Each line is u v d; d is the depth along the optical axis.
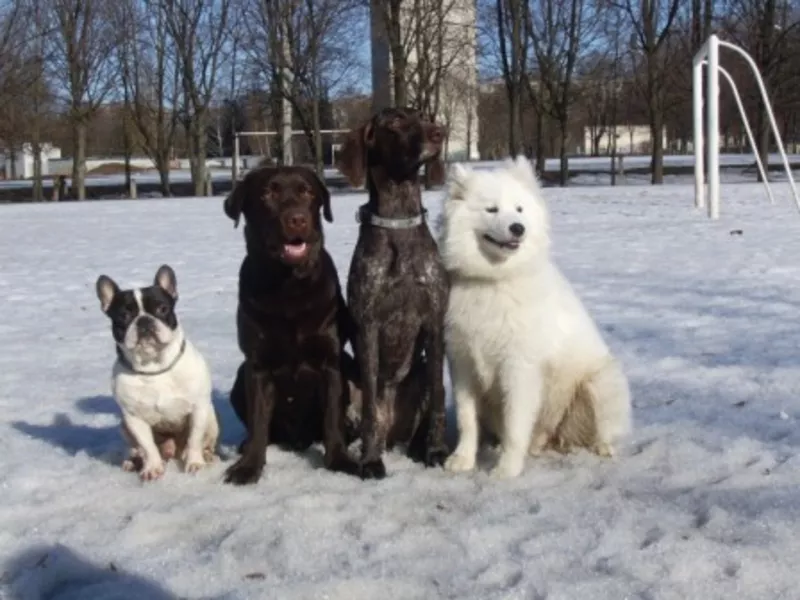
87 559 2.39
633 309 5.00
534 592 2.14
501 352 2.92
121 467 3.04
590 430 3.04
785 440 2.98
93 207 17.25
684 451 2.95
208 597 2.19
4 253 9.08
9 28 21.48
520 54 21.28
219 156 42.41
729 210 10.84
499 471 2.88
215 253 8.34
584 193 16.39
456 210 2.97
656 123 20.11
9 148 25.89
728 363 3.84
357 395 3.18
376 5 19.81
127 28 24.08
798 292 5.18
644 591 2.12
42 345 4.77
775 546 2.28
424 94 21.52
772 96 19.31
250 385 2.96
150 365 2.88
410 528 2.48
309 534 2.45
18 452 3.19
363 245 2.98
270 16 21.50
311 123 22.56
